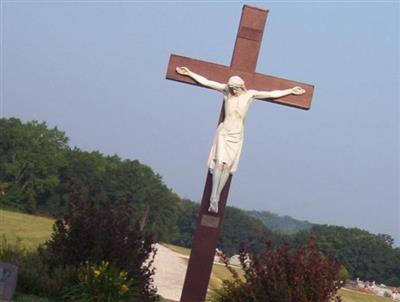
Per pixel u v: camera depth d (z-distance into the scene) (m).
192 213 97.19
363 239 89.19
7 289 13.56
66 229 16.03
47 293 14.64
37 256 16.14
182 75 16.62
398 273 89.12
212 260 15.98
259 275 14.28
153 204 85.56
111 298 14.16
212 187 16.05
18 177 79.12
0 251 16.52
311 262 14.32
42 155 79.88
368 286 63.78
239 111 16.16
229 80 16.28
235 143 16.09
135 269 15.55
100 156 84.19
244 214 93.88
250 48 16.72
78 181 80.62
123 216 16.41
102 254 15.47
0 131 79.75
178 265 34.72
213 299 15.51
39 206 80.00
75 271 15.02
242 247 15.03
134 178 83.31
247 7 16.81
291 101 16.62
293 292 13.82
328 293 14.04
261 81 16.62
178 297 23.23
